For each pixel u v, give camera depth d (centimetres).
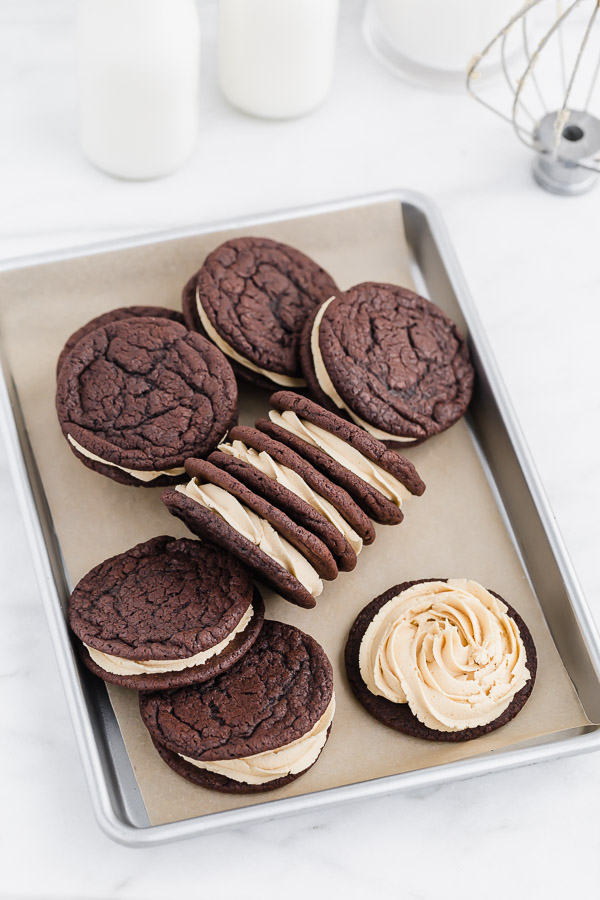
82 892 80
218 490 81
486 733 82
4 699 84
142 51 90
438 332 90
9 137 97
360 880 81
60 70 100
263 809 78
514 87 101
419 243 95
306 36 94
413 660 82
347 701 83
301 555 81
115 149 95
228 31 95
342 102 100
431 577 86
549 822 82
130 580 83
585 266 96
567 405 92
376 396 87
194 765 80
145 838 77
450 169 99
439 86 101
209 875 81
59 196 96
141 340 87
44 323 91
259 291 90
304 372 88
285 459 81
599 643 82
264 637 83
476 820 82
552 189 98
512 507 88
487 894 81
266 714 80
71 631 82
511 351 94
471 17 97
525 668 83
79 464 88
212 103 100
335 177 98
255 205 97
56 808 82
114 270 92
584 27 102
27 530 83
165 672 80
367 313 89
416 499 88
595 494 90
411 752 82
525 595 86
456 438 90
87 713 80
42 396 89
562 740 80
